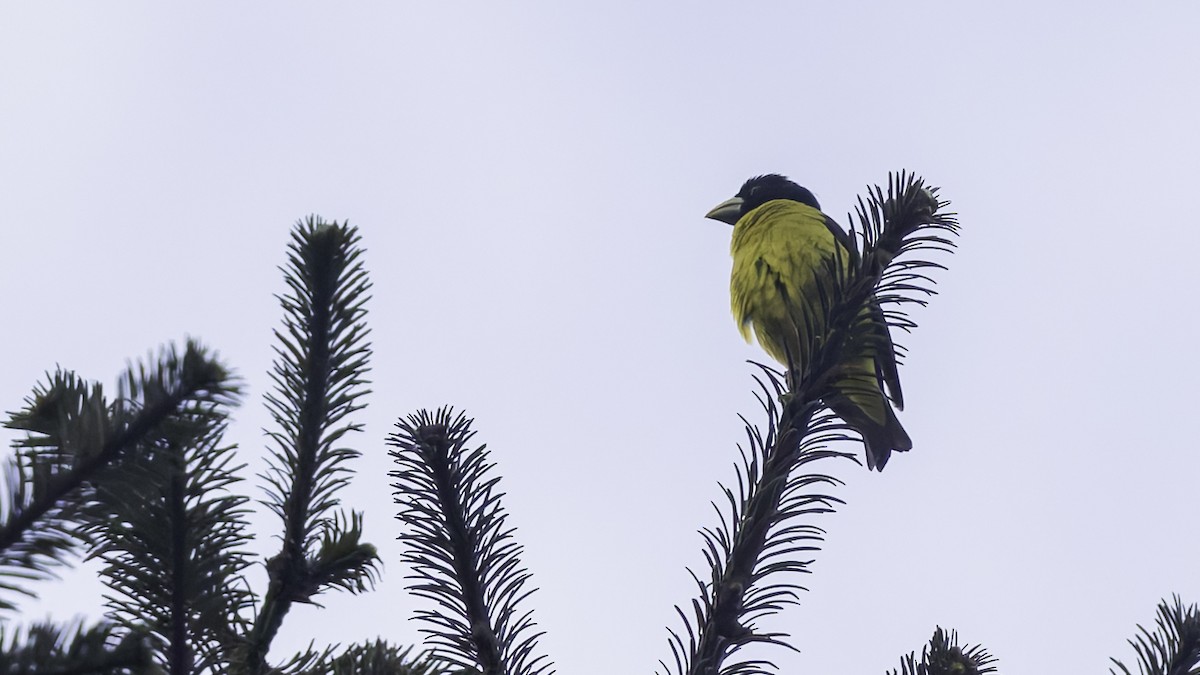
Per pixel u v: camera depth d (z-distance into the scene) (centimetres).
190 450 440
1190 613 568
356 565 487
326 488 495
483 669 621
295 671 474
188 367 347
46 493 351
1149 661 565
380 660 455
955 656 585
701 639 629
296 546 485
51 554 354
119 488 358
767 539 657
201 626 449
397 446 674
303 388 494
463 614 650
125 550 441
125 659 353
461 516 662
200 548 443
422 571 659
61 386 388
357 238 494
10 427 393
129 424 350
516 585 657
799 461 714
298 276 491
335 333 494
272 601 479
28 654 345
